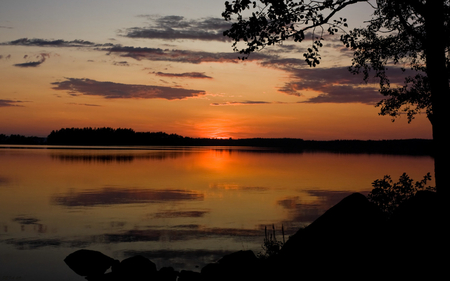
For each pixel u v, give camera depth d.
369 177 72.12
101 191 48.16
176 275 16.80
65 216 30.64
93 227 26.56
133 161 114.94
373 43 15.11
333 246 9.83
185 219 29.78
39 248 21.28
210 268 15.91
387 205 15.07
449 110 10.33
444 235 8.77
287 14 11.44
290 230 25.88
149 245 21.98
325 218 10.61
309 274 9.64
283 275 10.09
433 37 10.46
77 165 94.88
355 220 10.20
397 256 8.94
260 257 16.31
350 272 9.16
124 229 26.03
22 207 35.19
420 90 15.62
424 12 10.75
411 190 15.26
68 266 18.41
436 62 10.45
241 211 33.78
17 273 17.39
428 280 8.24
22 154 149.00
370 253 9.31
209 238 23.62
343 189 52.91
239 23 11.88
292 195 45.81
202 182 60.94
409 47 14.99
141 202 38.94
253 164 113.38
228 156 175.12
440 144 10.33
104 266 18.45
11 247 21.45
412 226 9.38
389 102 16.42
